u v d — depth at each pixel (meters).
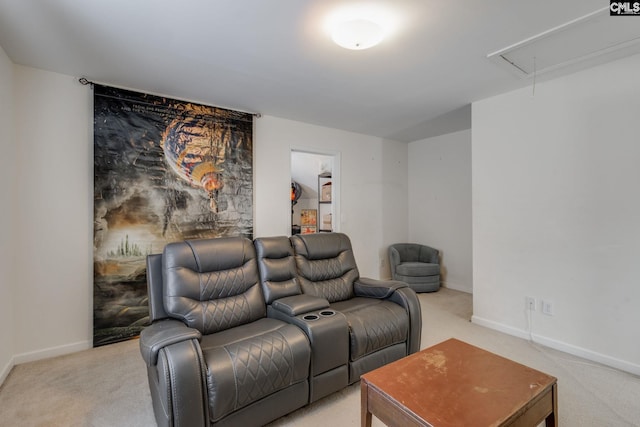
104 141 2.74
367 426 1.39
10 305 2.31
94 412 1.82
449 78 2.68
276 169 3.86
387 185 5.05
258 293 2.23
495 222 3.08
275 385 1.63
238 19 1.84
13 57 2.30
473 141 3.26
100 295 2.71
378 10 1.75
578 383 2.12
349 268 2.84
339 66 2.47
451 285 4.72
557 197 2.67
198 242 2.13
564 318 2.62
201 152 3.27
